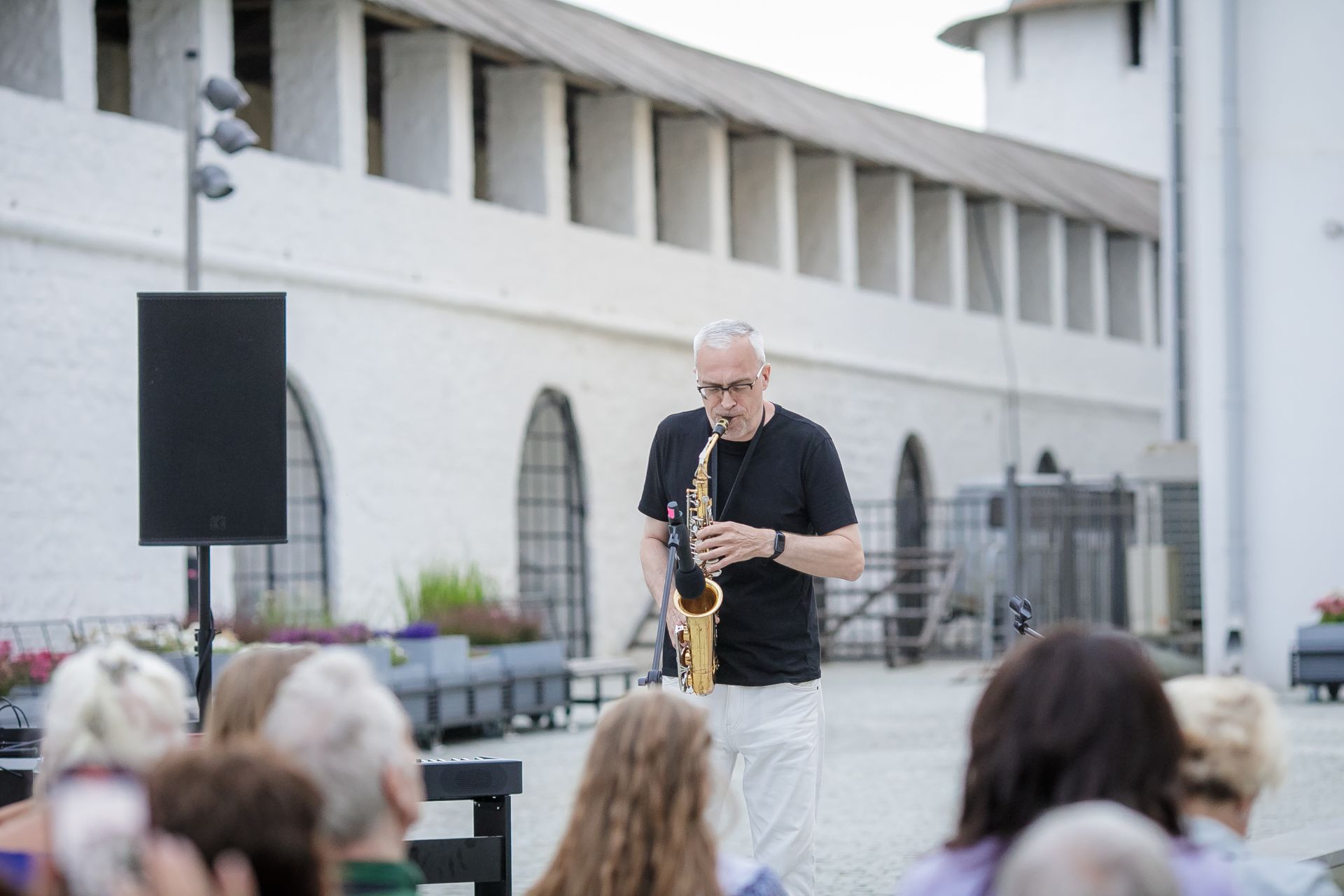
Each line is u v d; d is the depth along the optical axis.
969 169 32.69
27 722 8.73
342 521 20.22
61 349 16.84
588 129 25.33
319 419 20.00
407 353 21.16
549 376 23.44
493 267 22.44
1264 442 19.84
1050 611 25.22
